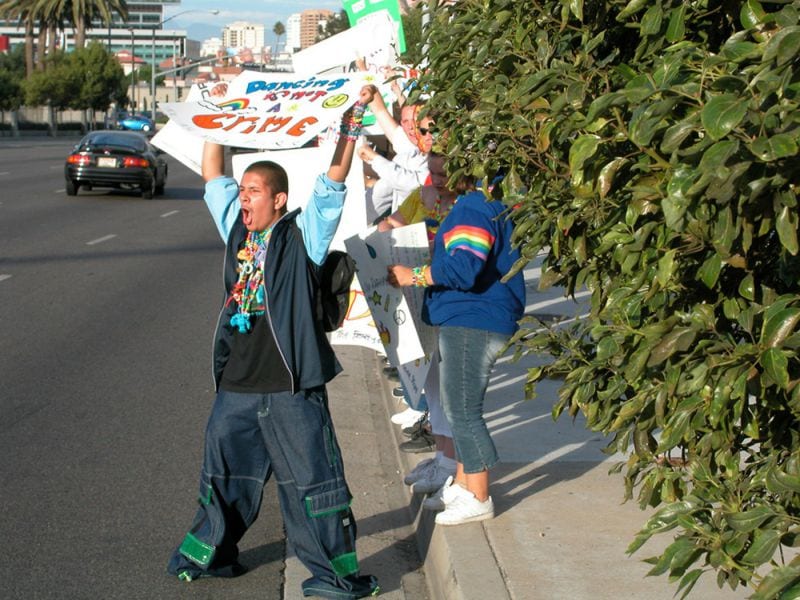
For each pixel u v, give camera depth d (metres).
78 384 8.88
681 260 2.72
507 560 4.88
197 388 8.94
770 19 2.41
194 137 4.89
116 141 27.86
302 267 4.70
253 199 4.70
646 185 2.81
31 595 4.96
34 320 11.61
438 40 4.84
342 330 5.83
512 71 4.04
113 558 5.40
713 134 2.18
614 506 5.63
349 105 4.69
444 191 5.68
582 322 3.54
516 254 5.20
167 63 176.25
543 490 5.88
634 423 3.19
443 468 6.05
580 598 4.50
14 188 28.88
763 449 2.85
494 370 8.98
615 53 3.30
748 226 2.41
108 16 82.62
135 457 7.02
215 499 4.96
